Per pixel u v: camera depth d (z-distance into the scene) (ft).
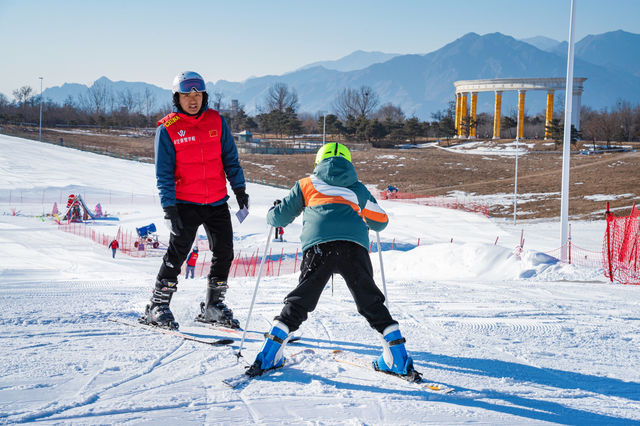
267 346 10.52
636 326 17.04
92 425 7.69
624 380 10.93
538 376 11.02
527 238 104.27
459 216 130.72
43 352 11.62
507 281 31.63
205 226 14.76
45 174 188.85
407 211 138.51
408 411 8.65
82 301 19.71
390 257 46.19
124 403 8.61
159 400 8.83
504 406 9.10
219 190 14.48
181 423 7.88
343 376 10.47
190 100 13.65
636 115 338.95
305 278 10.55
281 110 443.73
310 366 11.11
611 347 13.98
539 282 31.55
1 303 18.69
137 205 147.33
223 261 14.82
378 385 9.96
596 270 37.96
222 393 9.31
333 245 10.40
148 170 211.20
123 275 53.31
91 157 234.38
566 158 54.44
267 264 73.67
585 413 8.89
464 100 359.87
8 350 11.71
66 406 8.35
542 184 184.34
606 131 290.76
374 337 14.16
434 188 197.88
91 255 86.38
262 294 22.68
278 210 11.23
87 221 124.06
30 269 64.64
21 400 8.57
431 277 40.83
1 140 256.52
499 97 341.62
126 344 12.60
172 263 14.32
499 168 232.73
